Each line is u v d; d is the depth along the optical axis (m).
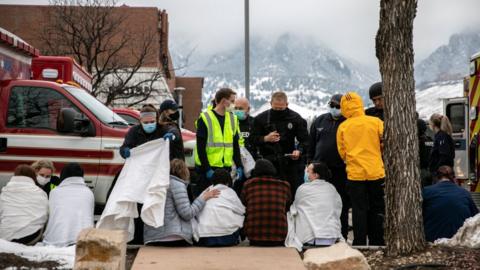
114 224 9.41
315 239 9.72
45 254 8.57
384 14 9.01
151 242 9.51
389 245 9.05
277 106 10.95
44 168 10.40
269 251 9.23
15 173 9.74
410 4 8.94
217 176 9.76
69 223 9.39
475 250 8.88
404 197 8.93
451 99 15.97
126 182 9.33
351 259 7.92
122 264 7.64
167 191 9.51
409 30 8.98
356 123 10.12
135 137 9.87
